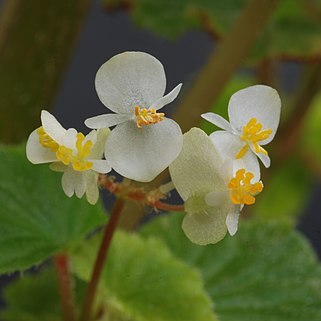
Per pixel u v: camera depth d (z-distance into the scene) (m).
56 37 0.42
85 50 0.66
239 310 0.41
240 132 0.31
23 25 0.42
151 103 0.31
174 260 0.38
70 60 0.43
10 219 0.37
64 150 0.31
